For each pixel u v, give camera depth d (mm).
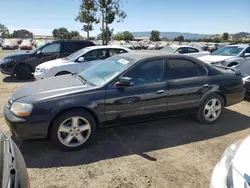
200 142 4137
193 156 3670
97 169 3281
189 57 4633
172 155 3689
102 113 3818
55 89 3816
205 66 4770
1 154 1956
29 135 3492
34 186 2900
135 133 4473
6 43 37000
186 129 4672
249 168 1951
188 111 4652
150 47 28234
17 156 2164
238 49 10289
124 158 3576
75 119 3684
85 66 8016
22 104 3510
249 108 6141
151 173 3215
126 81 3852
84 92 3713
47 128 3541
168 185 2975
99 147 3900
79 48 10148
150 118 4270
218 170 2258
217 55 10547
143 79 4145
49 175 3123
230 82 4902
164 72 4328
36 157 3547
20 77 10000
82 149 3814
